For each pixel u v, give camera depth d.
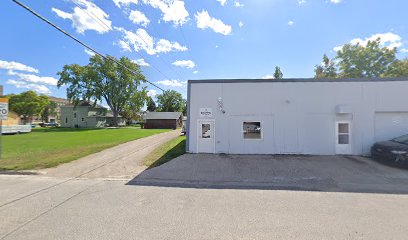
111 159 9.48
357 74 25.88
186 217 3.85
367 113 10.20
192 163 8.64
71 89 44.94
